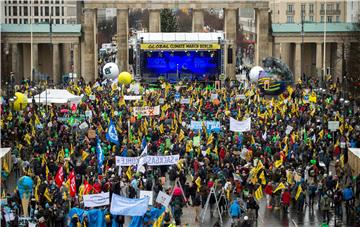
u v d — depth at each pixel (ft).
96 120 469.57
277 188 343.05
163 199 285.84
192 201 347.15
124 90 618.44
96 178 326.65
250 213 311.47
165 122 468.34
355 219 323.78
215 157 366.02
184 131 434.30
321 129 444.14
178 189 317.63
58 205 297.53
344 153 409.49
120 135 422.00
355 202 341.21
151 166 371.56
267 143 407.44
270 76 622.95
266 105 542.98
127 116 488.44
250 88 642.22
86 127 440.86
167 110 508.12
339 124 456.04
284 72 627.87
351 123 481.05
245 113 500.74
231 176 351.46
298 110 513.86
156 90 649.61
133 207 277.44
